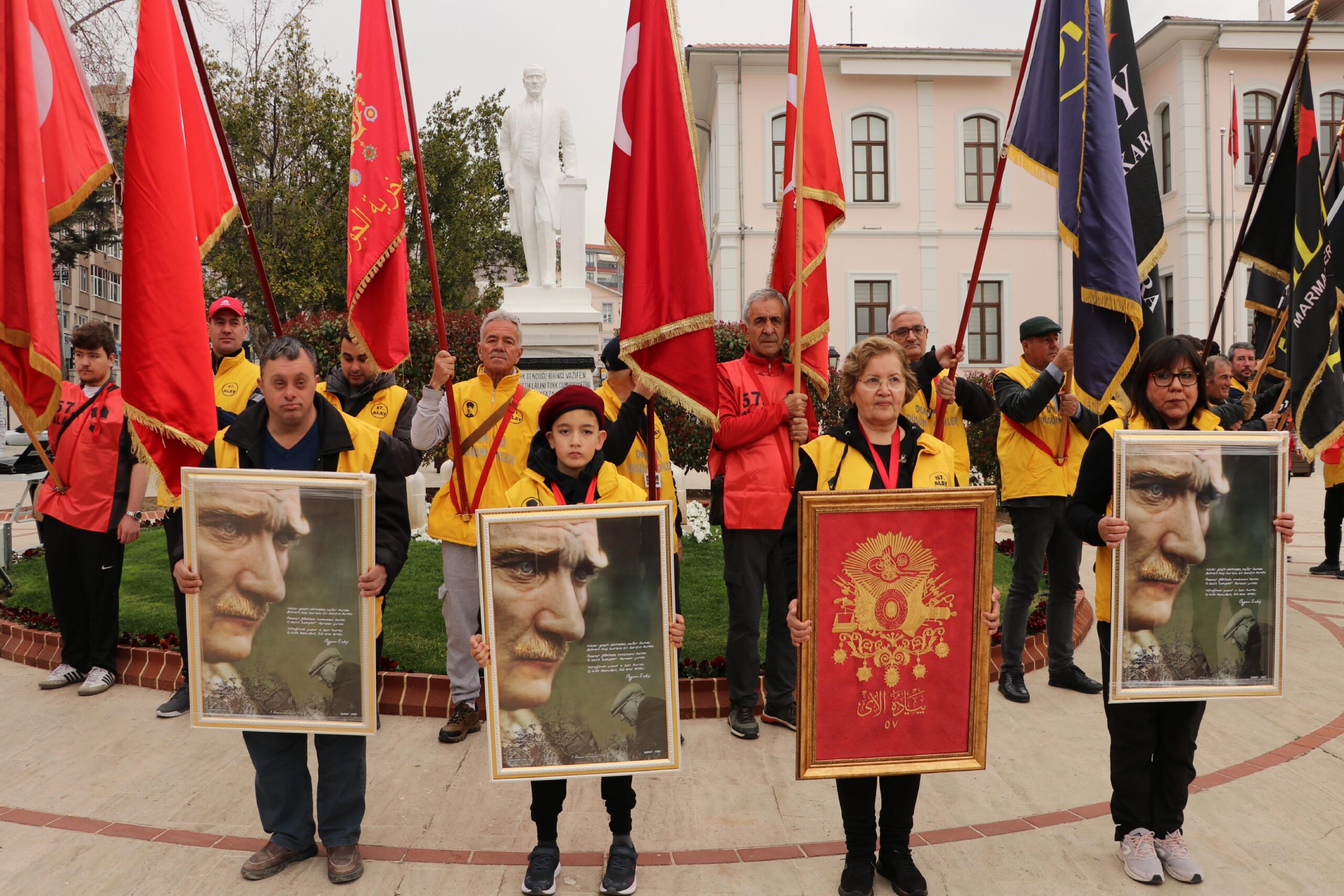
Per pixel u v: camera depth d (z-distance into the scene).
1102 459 3.51
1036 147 4.62
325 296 20.12
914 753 3.16
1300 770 4.38
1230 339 23.61
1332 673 5.93
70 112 4.27
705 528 10.05
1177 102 23.92
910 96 24.53
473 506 4.71
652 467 4.25
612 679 3.18
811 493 3.08
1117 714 3.40
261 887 3.34
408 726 4.97
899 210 24.61
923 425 5.27
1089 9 4.42
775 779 4.30
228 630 3.24
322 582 3.25
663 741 3.19
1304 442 5.16
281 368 3.28
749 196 23.75
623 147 4.28
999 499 12.53
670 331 4.12
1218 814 3.92
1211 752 4.61
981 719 3.17
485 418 4.77
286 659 3.26
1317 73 23.55
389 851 3.61
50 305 3.98
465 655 4.79
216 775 4.33
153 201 3.88
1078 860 3.53
